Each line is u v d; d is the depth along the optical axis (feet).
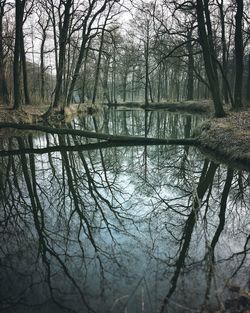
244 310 11.10
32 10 75.46
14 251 17.15
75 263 15.65
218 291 12.57
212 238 18.22
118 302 12.21
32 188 29.71
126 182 31.68
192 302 11.98
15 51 61.31
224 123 43.62
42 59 96.84
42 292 13.07
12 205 25.16
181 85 177.68
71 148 47.62
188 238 18.43
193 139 46.44
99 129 66.90
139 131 63.72
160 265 15.15
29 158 41.47
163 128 68.13
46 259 16.11
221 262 15.16
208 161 36.65
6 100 75.92
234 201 24.71
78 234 19.44
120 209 24.17
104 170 36.42
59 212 23.58
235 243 17.43
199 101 111.04
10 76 95.04
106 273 14.53
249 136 34.53
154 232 19.51
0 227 20.70
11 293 13.07
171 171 34.63
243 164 31.37
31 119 63.21
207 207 23.73
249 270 14.25
